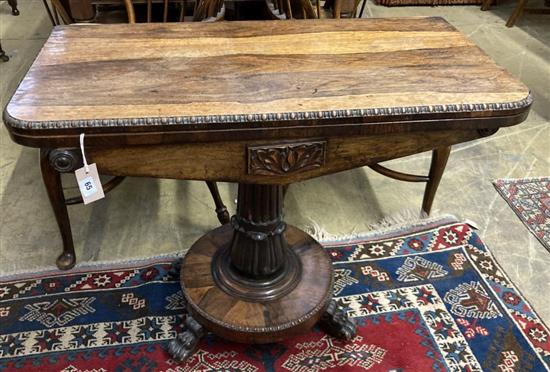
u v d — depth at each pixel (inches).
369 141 34.0
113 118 29.6
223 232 56.2
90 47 38.9
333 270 52.1
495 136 86.0
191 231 64.1
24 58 102.7
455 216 67.4
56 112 30.0
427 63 38.1
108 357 47.6
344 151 34.1
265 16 80.0
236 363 47.7
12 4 122.8
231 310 46.9
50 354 47.6
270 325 45.5
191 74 35.4
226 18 85.4
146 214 66.6
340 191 72.4
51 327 50.2
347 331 49.3
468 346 49.9
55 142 29.5
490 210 69.3
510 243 63.8
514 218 68.0
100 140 29.8
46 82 33.4
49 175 49.6
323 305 47.8
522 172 77.4
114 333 49.9
